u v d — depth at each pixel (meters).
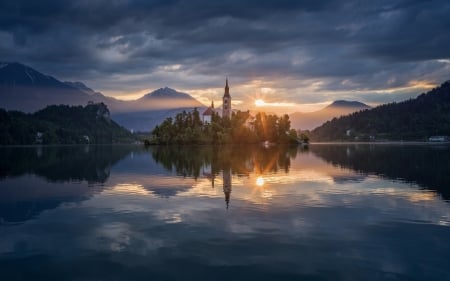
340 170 55.22
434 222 23.22
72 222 23.88
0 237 20.72
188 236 20.44
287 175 48.81
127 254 17.80
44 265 16.66
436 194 33.34
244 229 21.70
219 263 16.53
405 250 18.06
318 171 53.91
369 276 15.20
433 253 17.64
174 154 107.94
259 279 14.92
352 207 27.69
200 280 14.88
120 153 122.44
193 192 35.03
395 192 34.53
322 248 18.36
